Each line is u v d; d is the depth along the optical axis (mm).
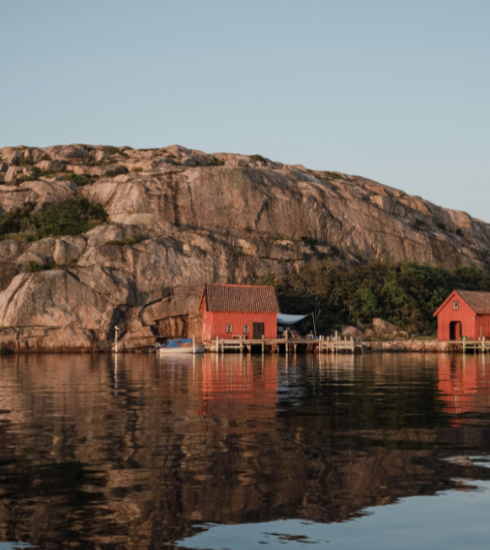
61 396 27125
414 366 48094
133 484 12859
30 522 10828
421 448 15953
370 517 11102
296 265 97875
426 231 120625
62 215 99188
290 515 11172
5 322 76625
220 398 26141
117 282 82000
